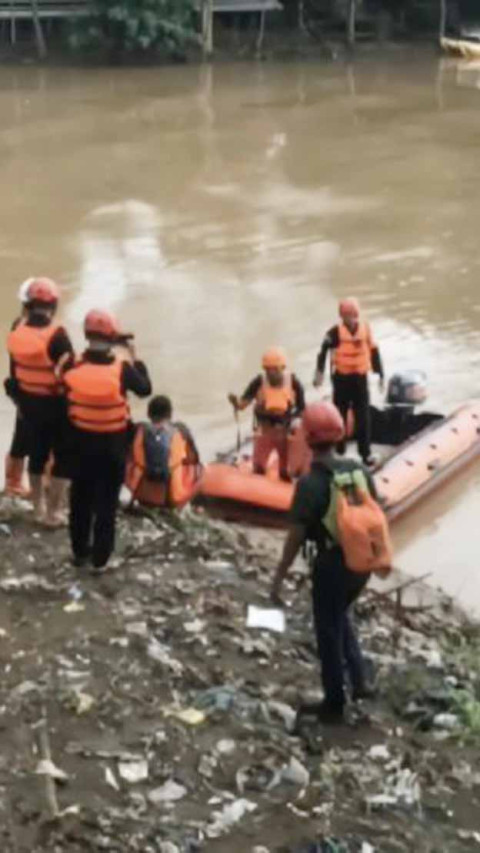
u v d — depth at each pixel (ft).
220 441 46.65
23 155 96.17
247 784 21.93
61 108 115.24
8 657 25.49
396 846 20.48
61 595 28.30
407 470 42.70
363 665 25.30
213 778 22.02
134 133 104.22
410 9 158.10
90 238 75.10
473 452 45.70
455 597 35.60
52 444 31.40
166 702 24.30
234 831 20.62
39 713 23.48
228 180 89.04
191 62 141.90
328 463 22.85
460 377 53.62
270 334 58.65
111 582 29.25
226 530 36.88
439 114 112.57
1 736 22.67
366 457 43.75
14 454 34.24
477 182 88.17
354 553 22.53
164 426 35.86
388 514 40.70
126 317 61.05
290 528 22.91
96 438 28.04
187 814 20.95
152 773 21.99
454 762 23.26
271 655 26.63
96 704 23.90
